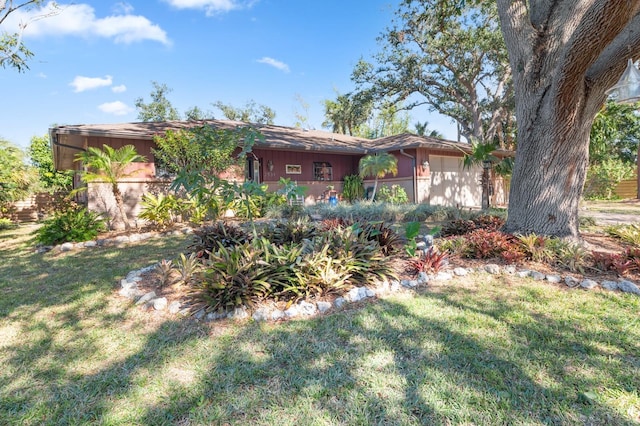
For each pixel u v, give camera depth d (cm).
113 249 679
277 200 1049
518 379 228
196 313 346
